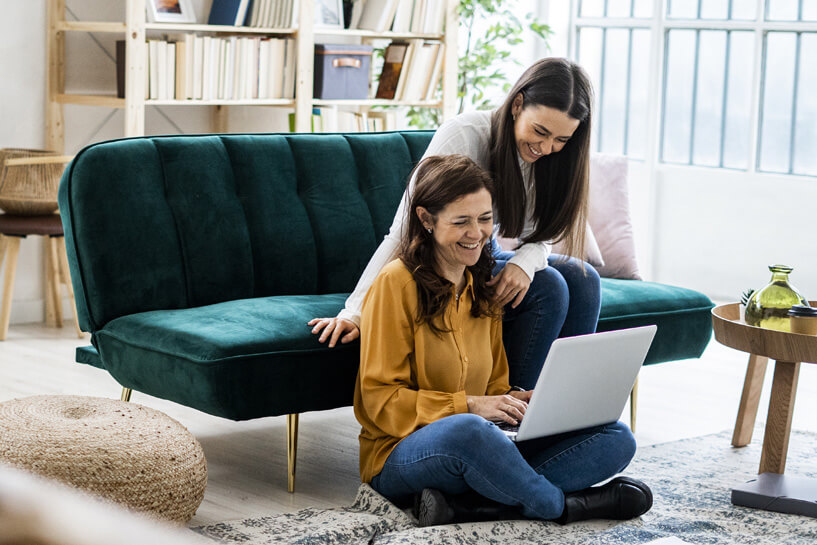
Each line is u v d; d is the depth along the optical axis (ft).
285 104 15.25
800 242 16.26
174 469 6.32
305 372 7.47
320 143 9.51
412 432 6.71
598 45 19.03
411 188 7.23
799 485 7.67
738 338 7.79
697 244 17.63
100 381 11.28
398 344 6.85
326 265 9.25
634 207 18.37
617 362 6.83
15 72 13.82
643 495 7.04
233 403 7.16
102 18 14.56
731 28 16.94
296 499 7.65
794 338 7.45
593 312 8.51
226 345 7.14
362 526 6.49
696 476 8.38
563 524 6.84
